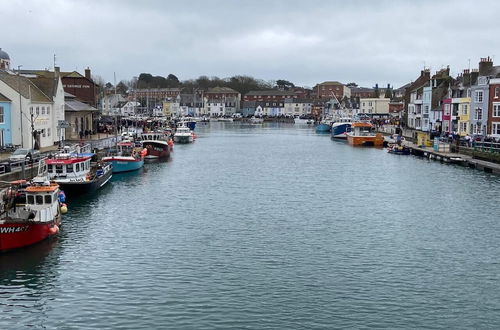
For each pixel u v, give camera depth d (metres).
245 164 80.19
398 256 34.09
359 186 58.97
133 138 89.12
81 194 50.44
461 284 29.61
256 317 25.41
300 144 121.00
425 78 140.00
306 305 26.75
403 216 44.53
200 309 26.17
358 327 24.56
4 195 36.97
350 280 30.02
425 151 87.31
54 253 33.75
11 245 33.06
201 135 155.75
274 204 48.97
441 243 36.94
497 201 50.09
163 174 68.00
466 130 99.12
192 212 45.44
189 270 31.28
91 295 27.64
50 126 80.38
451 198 51.69
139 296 27.58
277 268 31.75
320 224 41.72
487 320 25.44
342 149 106.62
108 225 40.75
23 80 78.00
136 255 33.78
